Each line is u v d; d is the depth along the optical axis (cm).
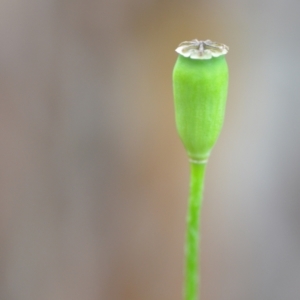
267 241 44
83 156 41
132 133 41
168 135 41
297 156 42
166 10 38
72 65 39
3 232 43
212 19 39
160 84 40
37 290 45
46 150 41
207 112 26
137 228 44
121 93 40
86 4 38
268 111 41
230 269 45
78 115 40
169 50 39
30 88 39
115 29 38
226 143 42
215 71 26
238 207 44
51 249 44
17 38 38
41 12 37
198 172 26
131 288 46
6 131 40
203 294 46
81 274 45
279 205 43
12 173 41
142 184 43
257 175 42
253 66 40
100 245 44
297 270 44
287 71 40
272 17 39
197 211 26
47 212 43
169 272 45
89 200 43
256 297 46
